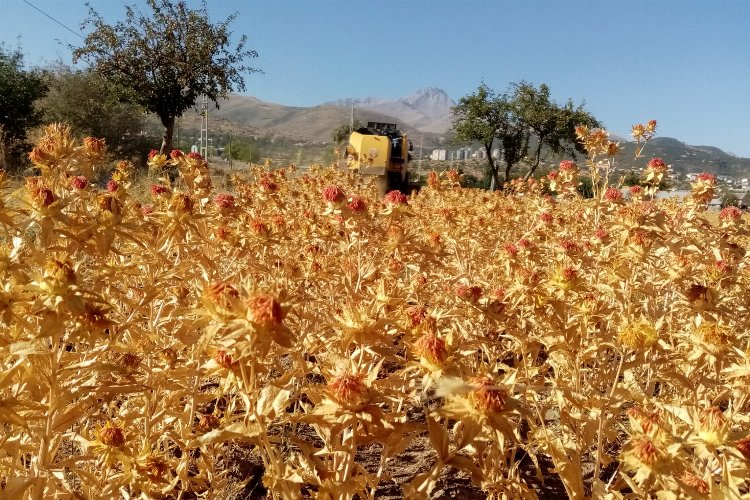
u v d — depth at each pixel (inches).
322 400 91.2
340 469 96.8
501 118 1686.8
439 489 155.5
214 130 4832.7
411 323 116.6
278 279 168.2
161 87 1131.3
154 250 129.6
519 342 147.0
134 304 123.0
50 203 103.7
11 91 1077.8
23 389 95.7
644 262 180.5
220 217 174.9
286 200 331.6
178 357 145.6
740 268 236.1
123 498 121.3
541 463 170.9
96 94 1393.9
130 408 131.4
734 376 124.7
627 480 92.4
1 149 626.8
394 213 182.7
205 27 1147.9
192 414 122.3
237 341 77.4
